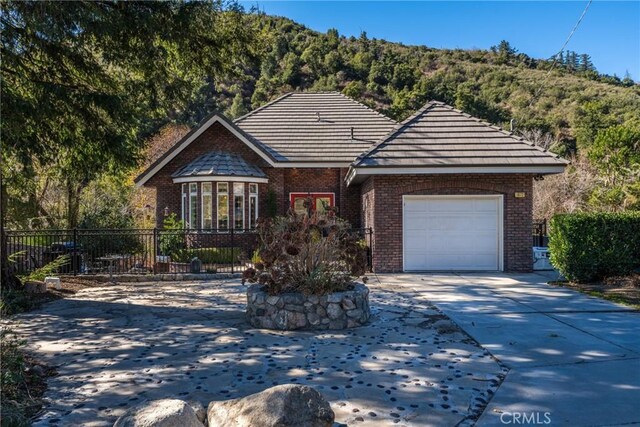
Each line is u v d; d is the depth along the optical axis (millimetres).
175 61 12445
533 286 11578
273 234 8203
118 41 10641
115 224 19562
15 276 11414
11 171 12094
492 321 7902
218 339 7023
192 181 19031
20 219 18547
